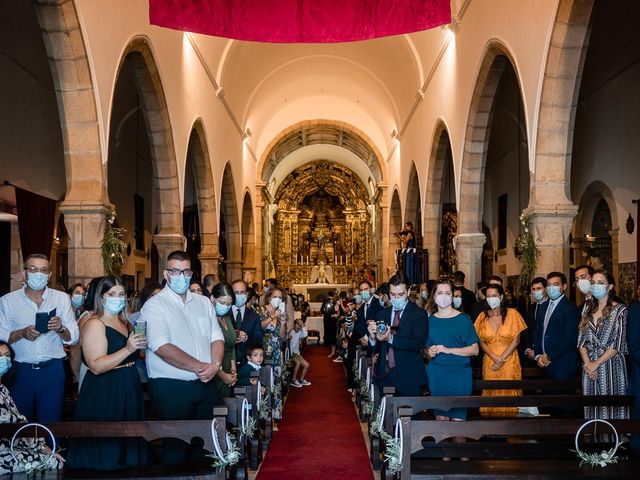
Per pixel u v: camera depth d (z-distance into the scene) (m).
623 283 12.55
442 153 15.94
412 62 17.67
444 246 20.86
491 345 6.99
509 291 13.33
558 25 7.90
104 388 4.59
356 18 10.52
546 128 8.45
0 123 10.59
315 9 10.51
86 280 8.28
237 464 5.12
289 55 20.86
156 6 9.89
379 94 22.91
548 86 8.26
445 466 4.41
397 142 23.31
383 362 6.55
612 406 5.47
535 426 4.39
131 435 4.21
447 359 6.05
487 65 10.92
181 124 12.84
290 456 7.14
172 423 4.22
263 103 23.34
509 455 5.21
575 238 14.43
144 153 18.28
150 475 4.20
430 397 5.31
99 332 4.54
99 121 8.36
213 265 16.22
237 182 21.08
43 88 12.05
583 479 4.21
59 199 13.15
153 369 4.71
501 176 19.38
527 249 8.75
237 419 5.18
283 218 36.62
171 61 11.99
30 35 10.73
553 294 6.85
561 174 8.53
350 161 34.66
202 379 4.55
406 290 6.30
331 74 23.34
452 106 13.62
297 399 11.06
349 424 8.90
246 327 7.86
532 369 7.57
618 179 12.70
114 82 9.05
